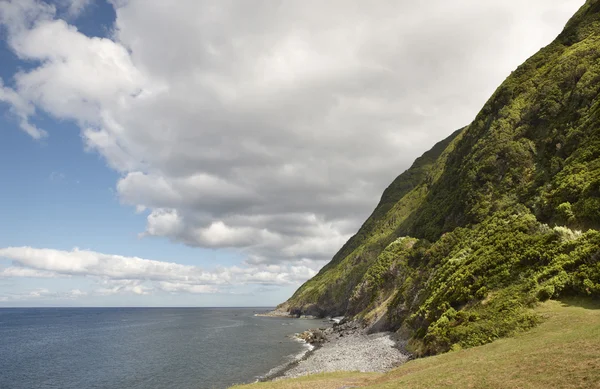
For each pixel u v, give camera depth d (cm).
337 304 18238
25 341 11919
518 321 3788
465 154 10594
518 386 2044
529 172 7150
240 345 9525
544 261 4475
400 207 18425
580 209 4825
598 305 3441
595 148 5547
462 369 2697
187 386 5450
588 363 2042
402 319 7838
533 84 8825
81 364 7550
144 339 11750
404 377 3108
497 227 6169
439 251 7906
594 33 8438
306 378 4288
